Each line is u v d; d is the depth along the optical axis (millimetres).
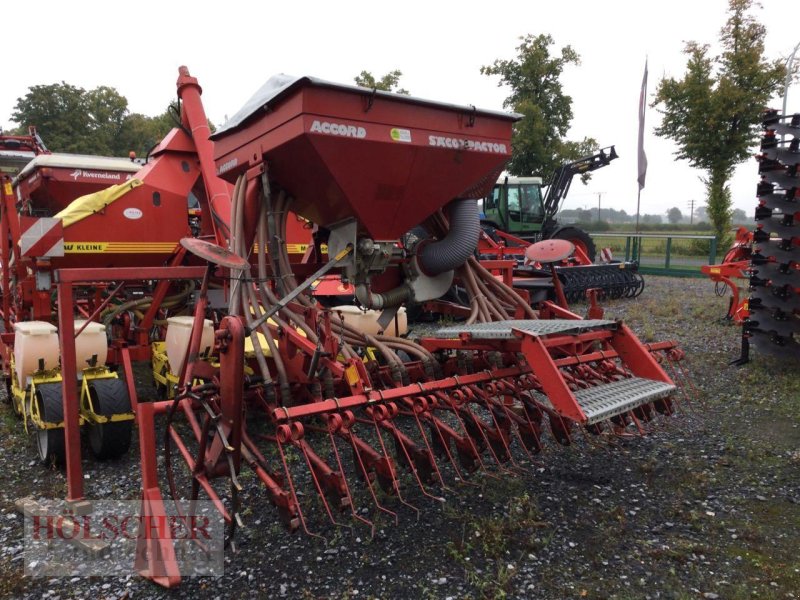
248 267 3547
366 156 3607
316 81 3281
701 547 3369
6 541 3654
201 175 6469
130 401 4738
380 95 3541
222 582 3150
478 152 4062
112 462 4816
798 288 6883
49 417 4516
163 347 5605
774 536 3512
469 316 4852
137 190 6031
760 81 20250
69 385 3822
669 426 5387
